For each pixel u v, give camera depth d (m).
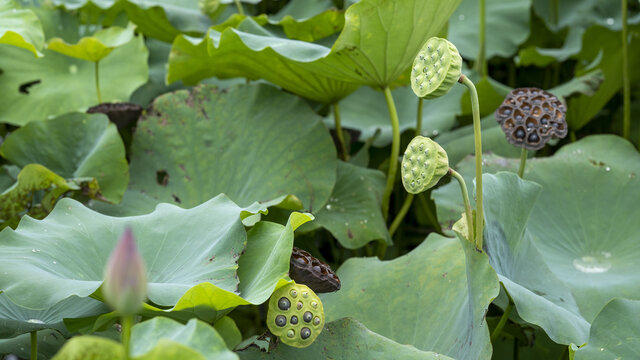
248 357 1.97
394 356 1.99
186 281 1.99
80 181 2.44
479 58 3.44
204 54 2.61
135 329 1.73
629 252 2.47
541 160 2.65
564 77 4.07
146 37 3.51
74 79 3.00
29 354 2.12
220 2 3.07
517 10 3.96
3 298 2.05
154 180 2.61
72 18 3.11
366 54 2.44
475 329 2.01
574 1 4.23
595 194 2.58
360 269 2.30
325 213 2.59
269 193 2.56
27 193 2.41
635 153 2.64
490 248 2.15
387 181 2.72
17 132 2.62
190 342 1.68
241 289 2.01
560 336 2.07
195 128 2.64
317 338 2.01
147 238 2.09
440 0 2.40
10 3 2.38
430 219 2.95
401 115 3.39
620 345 1.98
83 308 2.02
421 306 2.19
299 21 2.75
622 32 3.15
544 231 2.54
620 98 3.54
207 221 2.10
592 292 2.35
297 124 2.64
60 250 2.03
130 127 2.83
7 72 2.93
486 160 2.66
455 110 3.24
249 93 2.68
